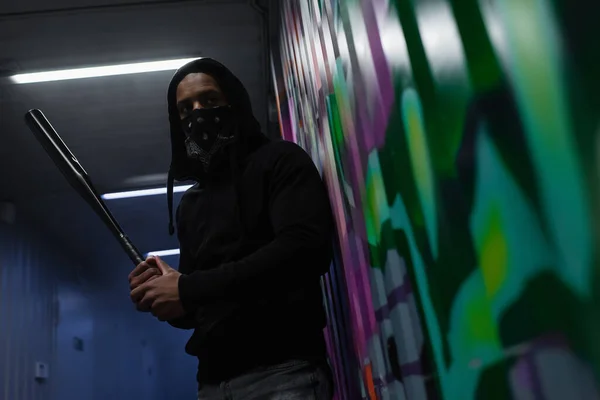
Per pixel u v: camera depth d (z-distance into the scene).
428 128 0.51
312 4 1.20
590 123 0.29
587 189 0.29
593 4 0.28
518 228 0.36
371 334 0.89
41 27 2.54
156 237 5.73
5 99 3.02
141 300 0.96
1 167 3.82
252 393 0.90
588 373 0.30
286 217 0.92
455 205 0.46
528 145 0.34
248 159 1.06
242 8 2.57
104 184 4.25
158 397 8.63
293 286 0.94
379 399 0.87
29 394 4.27
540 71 0.32
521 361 0.37
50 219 4.89
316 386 0.91
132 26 2.61
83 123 3.36
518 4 0.34
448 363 0.51
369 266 0.85
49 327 4.86
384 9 0.62
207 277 0.89
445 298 0.51
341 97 0.94
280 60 2.55
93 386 5.78
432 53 0.48
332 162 1.12
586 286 0.30
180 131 1.27
